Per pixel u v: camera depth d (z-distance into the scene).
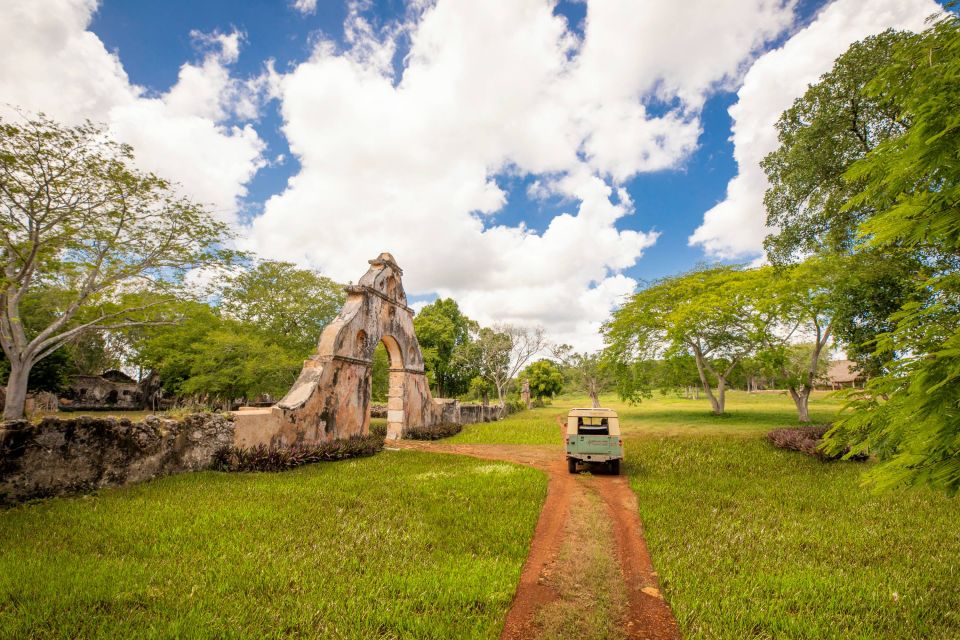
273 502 7.22
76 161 12.97
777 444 12.91
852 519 7.24
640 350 21.75
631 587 4.93
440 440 18.16
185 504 6.93
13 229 13.07
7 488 6.54
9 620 3.48
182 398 23.42
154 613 3.77
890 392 3.86
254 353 18.52
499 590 4.57
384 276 17.83
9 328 13.55
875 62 9.48
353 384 15.26
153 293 17.58
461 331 47.31
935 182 3.60
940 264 8.63
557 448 15.44
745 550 5.79
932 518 7.29
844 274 11.44
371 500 7.66
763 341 17.25
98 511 6.44
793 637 3.86
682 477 10.38
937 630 3.95
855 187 10.26
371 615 3.92
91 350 36.28
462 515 6.97
